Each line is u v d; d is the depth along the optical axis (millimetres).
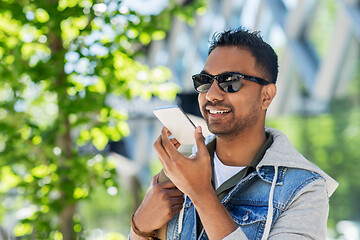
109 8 3994
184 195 1553
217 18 10875
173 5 4254
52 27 3785
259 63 1421
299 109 8938
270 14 9469
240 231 1272
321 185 1402
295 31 8758
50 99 4250
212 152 1568
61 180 4047
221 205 1305
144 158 13086
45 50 4109
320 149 8430
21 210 4141
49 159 4090
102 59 3992
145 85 4258
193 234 1486
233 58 1413
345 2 7480
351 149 7789
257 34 1479
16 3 3766
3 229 4598
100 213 10438
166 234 1562
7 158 4082
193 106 4695
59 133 4012
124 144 12992
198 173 1286
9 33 3951
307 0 8172
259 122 1465
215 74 1418
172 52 12680
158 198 1497
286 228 1346
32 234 4129
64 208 3990
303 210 1363
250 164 1454
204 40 11602
